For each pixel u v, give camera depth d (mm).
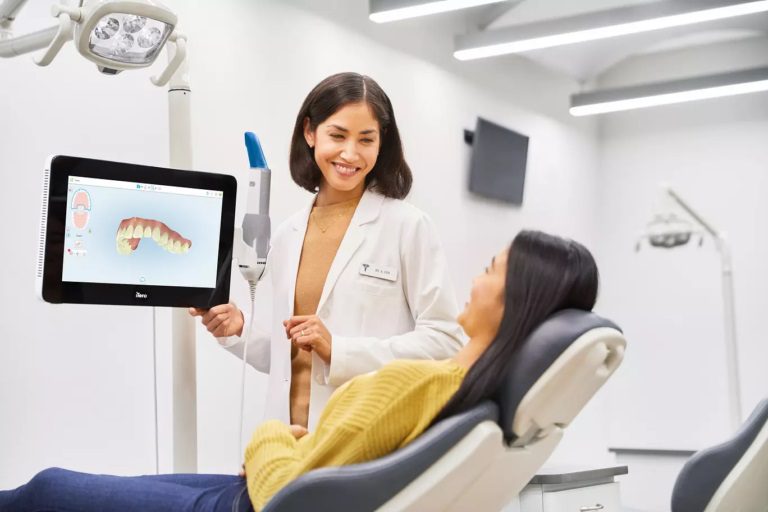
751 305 6281
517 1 5461
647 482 4684
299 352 2232
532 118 6043
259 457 1533
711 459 2113
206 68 3643
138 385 3238
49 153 2938
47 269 1937
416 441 1389
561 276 1405
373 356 2057
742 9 4254
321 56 4273
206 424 3527
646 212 6699
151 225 2061
